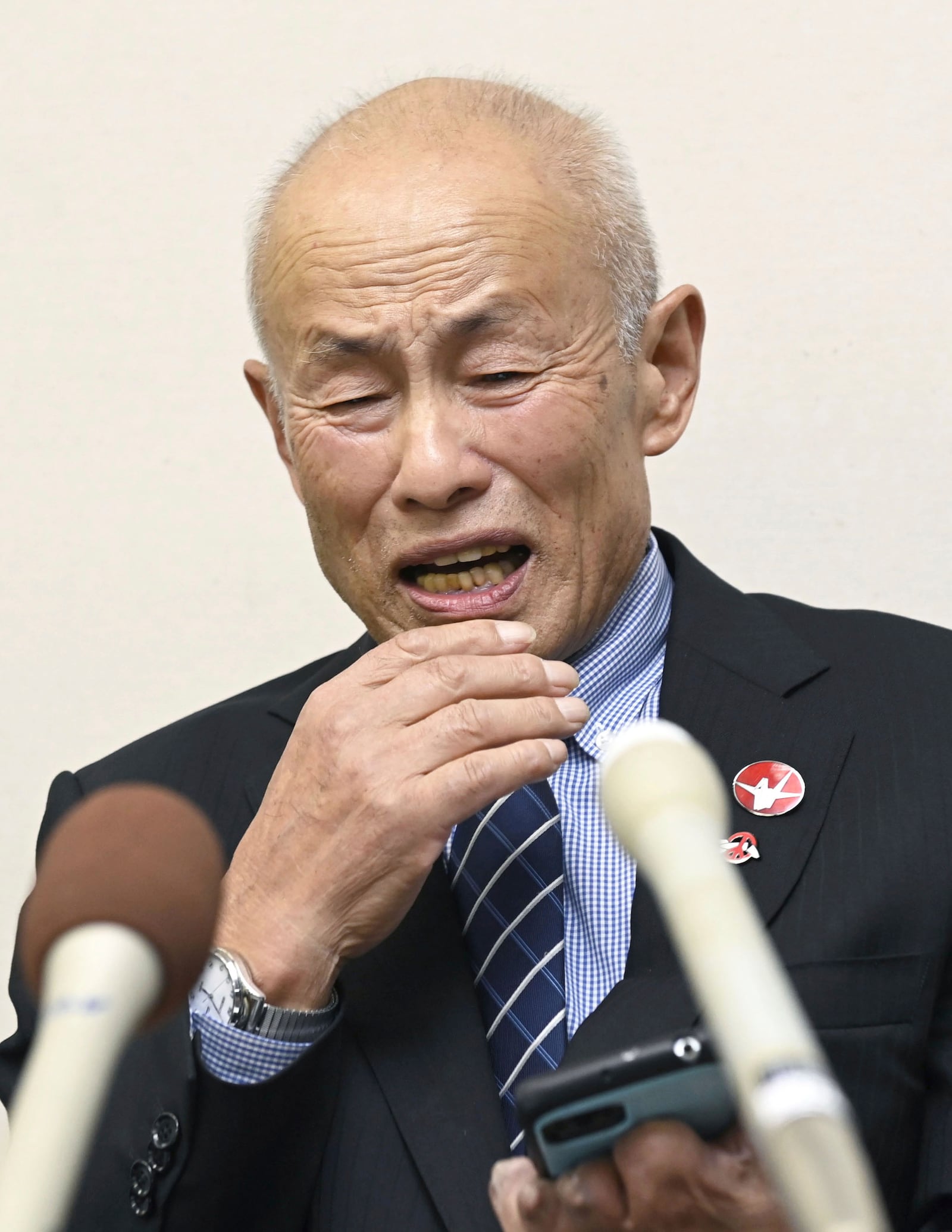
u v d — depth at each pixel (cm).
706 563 796
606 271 541
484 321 514
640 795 208
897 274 782
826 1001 480
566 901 526
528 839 534
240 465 870
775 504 791
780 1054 176
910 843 508
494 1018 509
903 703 545
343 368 529
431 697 488
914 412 779
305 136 617
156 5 885
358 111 572
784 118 797
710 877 196
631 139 814
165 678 870
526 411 518
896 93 784
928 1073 502
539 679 491
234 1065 470
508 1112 495
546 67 827
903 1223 486
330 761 486
